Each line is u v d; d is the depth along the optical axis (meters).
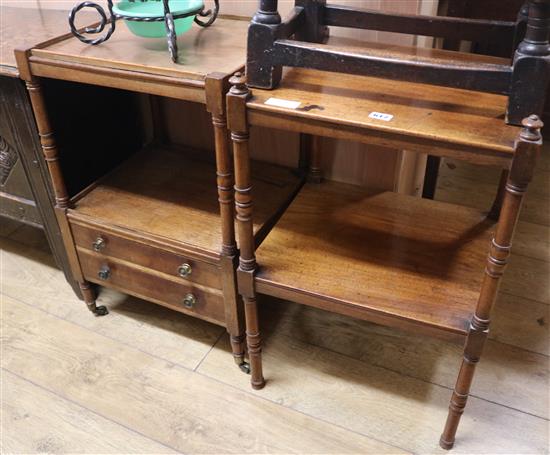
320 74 1.06
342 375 1.35
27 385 1.34
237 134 0.97
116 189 1.45
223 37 1.23
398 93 0.98
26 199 1.48
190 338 1.47
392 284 1.10
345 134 0.90
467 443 1.19
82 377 1.36
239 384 1.34
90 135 1.50
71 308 1.57
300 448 1.20
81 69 1.11
